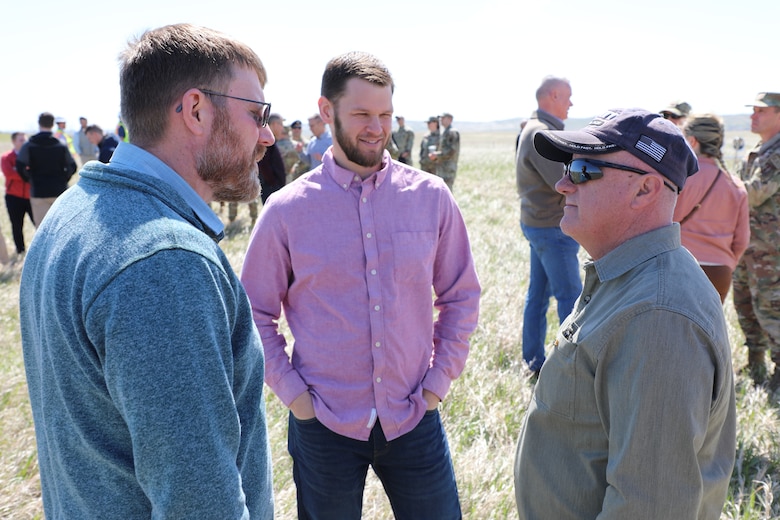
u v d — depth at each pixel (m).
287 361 2.17
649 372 1.31
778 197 4.28
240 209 12.32
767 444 3.55
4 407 3.95
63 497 1.16
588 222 1.57
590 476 1.52
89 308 1.00
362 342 2.08
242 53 1.29
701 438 1.31
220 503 1.03
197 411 1.01
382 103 2.03
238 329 1.21
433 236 2.18
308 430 2.15
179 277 1.03
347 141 2.05
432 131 14.15
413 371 2.16
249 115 1.30
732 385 1.45
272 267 2.17
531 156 4.13
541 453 1.64
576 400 1.52
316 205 2.10
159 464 1.00
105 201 1.11
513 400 4.02
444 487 2.23
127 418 1.00
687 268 1.43
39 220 9.28
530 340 4.61
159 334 0.99
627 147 1.48
